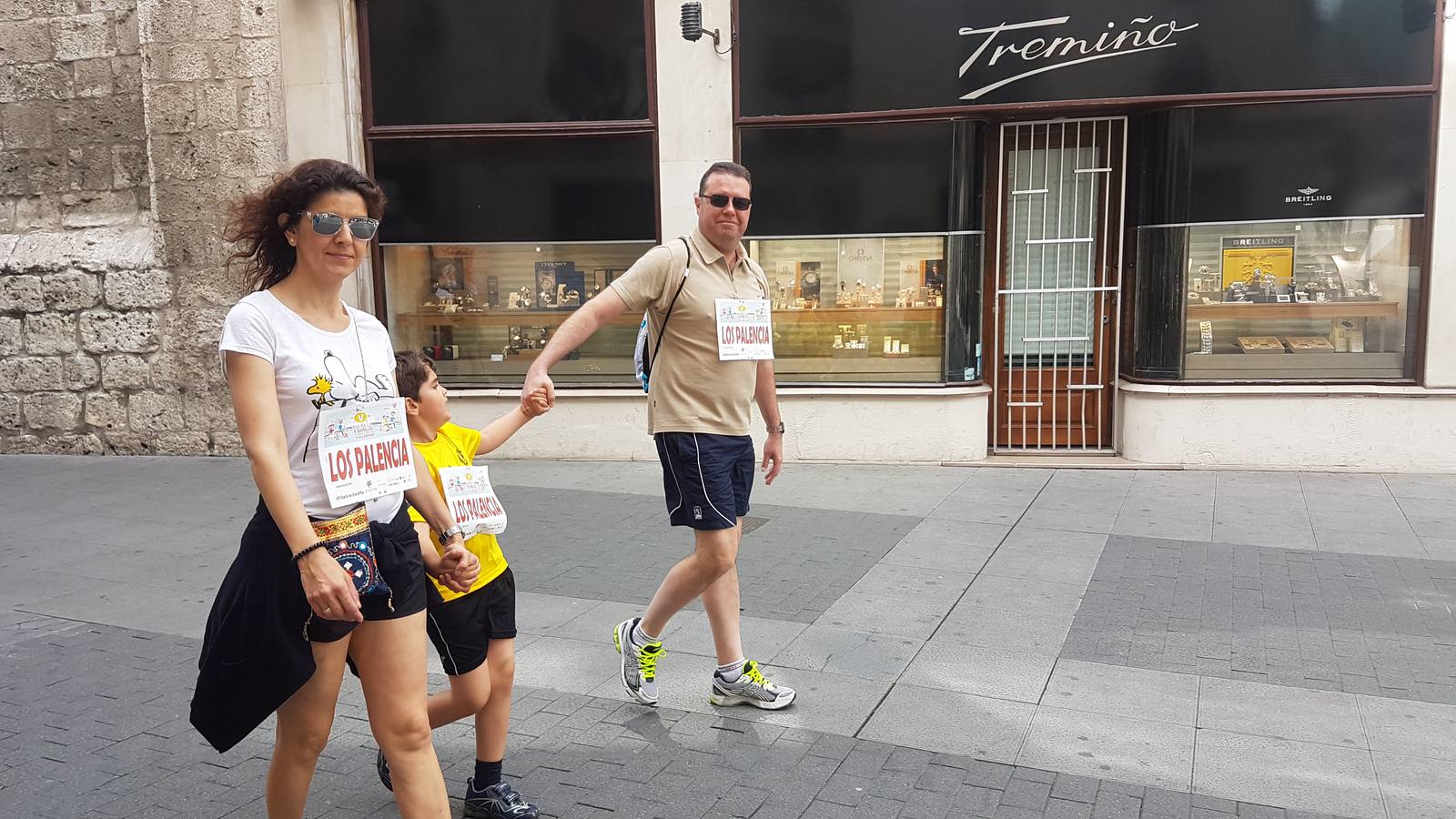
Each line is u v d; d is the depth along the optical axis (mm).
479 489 3123
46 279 9953
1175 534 6523
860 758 3648
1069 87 8133
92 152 10016
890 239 8547
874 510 7211
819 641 4789
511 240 9039
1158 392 8344
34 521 7395
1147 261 8391
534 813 3225
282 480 2363
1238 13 7891
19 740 3875
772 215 8625
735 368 3771
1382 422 8125
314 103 9086
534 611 5270
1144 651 4629
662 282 3703
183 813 3342
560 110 8820
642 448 9070
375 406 2594
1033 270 8789
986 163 8688
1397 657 4531
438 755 3697
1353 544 6266
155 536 6938
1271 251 8172
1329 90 7883
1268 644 4691
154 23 9375
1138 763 3598
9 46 10023
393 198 9117
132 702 4234
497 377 9250
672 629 4988
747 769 3572
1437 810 3271
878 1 8266
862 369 8758
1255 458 8320
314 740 2625
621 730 3891
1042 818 3232
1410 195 7949
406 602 2639
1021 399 8938
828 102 8430
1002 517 6980
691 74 8578
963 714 4000
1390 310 8125
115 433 10008
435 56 8914
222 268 9562
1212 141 8078
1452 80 7750
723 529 3789
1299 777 3486
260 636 2461
